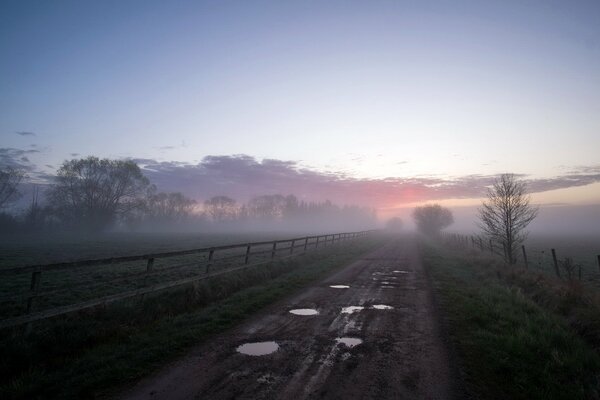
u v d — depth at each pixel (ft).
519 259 88.84
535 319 27.55
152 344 21.26
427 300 35.70
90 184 219.82
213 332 24.32
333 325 26.37
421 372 17.79
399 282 47.32
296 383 16.37
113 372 17.26
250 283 43.09
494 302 34.06
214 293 35.42
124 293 27.37
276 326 26.00
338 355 20.10
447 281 47.67
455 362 19.17
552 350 20.49
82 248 110.42
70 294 36.60
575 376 17.63
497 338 22.50
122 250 102.06
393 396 15.21
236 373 17.48
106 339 22.38
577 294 34.27
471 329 25.30
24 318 19.98
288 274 51.49
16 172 204.95
